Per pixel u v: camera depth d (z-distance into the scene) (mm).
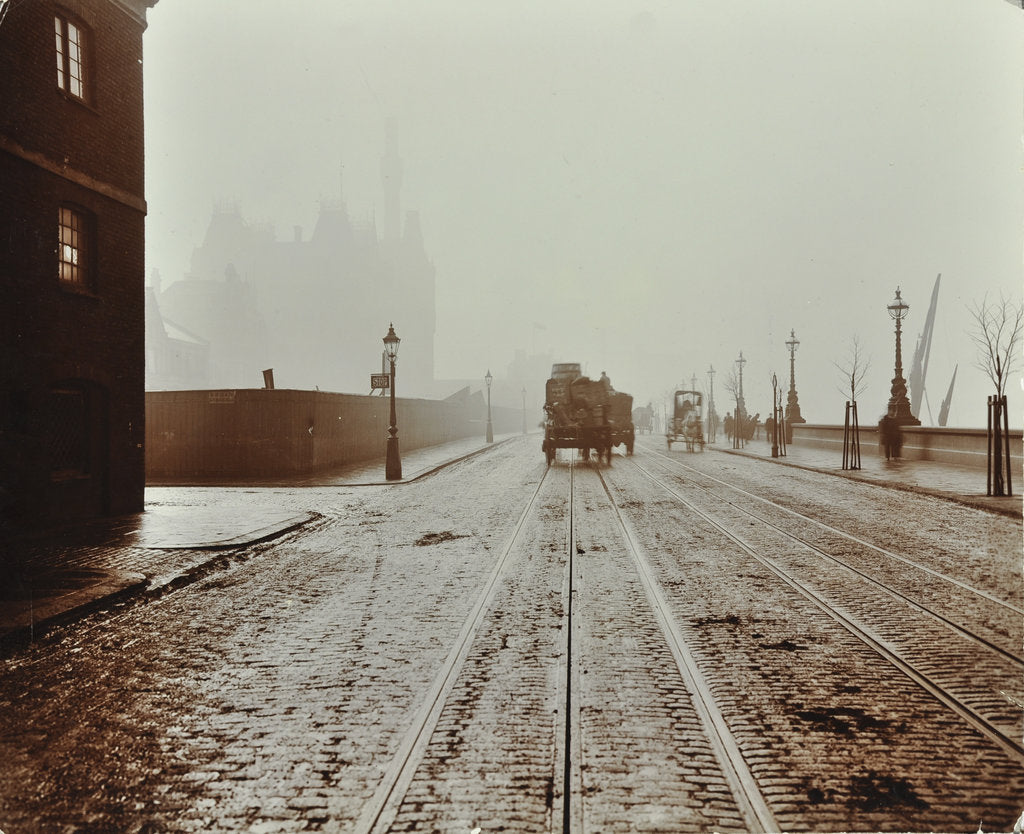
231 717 4457
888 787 3557
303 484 18906
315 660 5457
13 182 10281
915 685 4816
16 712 4582
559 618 6461
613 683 4898
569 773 3719
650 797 3477
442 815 3352
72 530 11078
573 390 25125
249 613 6812
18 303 10398
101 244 12250
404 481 19469
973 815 3318
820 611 6582
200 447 21594
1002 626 6082
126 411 12992
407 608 6871
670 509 13258
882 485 16594
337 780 3686
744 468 22594
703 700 4602
